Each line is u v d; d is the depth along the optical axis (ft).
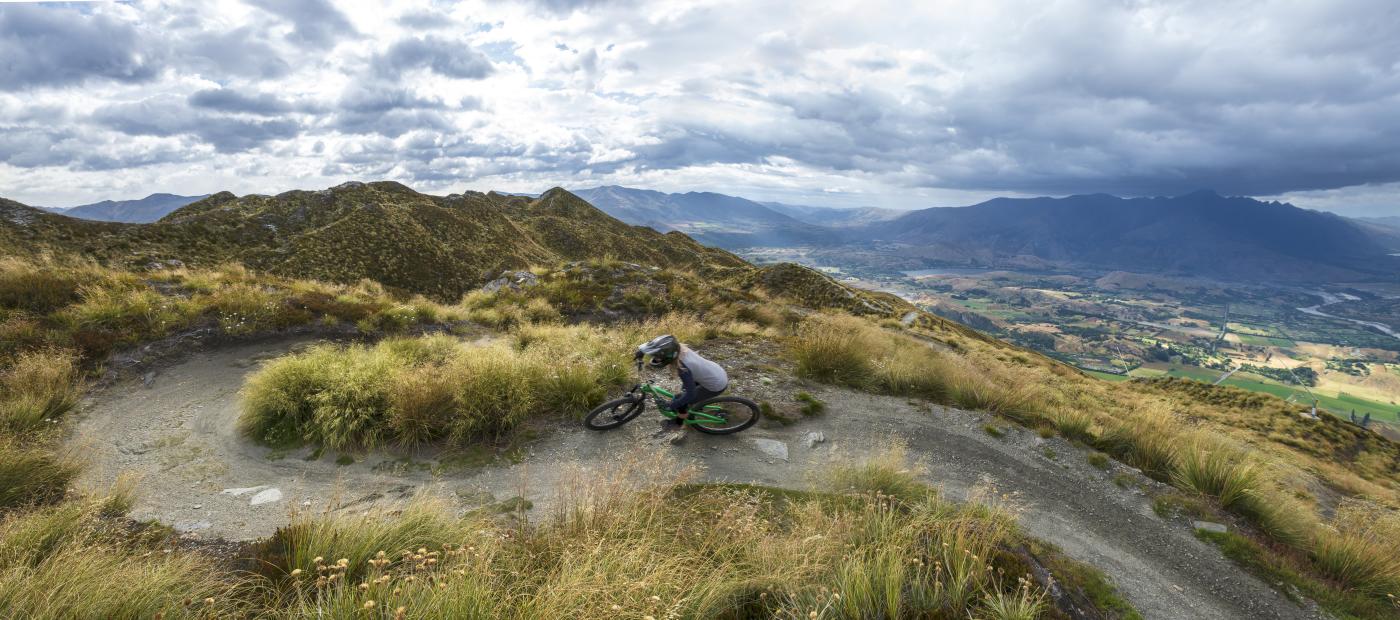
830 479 19.54
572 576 11.09
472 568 11.46
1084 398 54.85
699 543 13.87
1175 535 18.63
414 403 22.56
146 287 40.01
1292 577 16.52
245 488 18.99
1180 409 78.95
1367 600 15.71
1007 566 13.33
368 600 10.00
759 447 22.85
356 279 186.91
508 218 329.52
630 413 24.29
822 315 65.87
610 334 37.50
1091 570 15.97
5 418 21.16
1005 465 23.04
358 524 13.97
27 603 9.75
